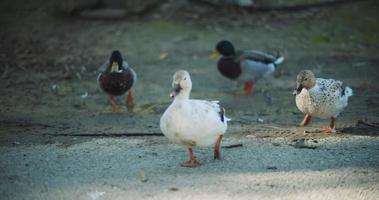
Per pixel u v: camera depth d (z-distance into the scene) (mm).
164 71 16906
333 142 10648
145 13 21156
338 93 10836
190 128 8898
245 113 13172
